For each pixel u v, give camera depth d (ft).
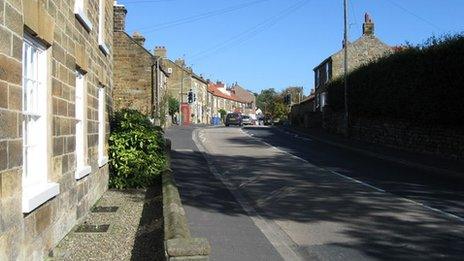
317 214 33.14
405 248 24.62
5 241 15.25
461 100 61.77
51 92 21.03
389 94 84.12
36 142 20.16
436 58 66.80
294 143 99.25
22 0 16.94
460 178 52.26
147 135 41.22
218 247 24.57
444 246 24.97
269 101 353.51
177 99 211.41
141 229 26.48
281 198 39.19
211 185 45.83
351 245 25.29
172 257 14.96
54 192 20.90
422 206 35.70
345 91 107.24
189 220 30.76
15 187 16.21
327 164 63.98
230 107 354.33
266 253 23.70
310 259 22.88
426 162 62.85
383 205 36.09
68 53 24.45
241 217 32.09
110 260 21.30
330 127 131.95
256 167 60.29
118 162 40.50
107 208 32.24
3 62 15.20
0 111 14.96
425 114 70.79
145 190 39.88
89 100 31.09
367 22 154.61
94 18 33.17
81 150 29.35
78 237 24.56
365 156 75.00
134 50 103.50
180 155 72.33
